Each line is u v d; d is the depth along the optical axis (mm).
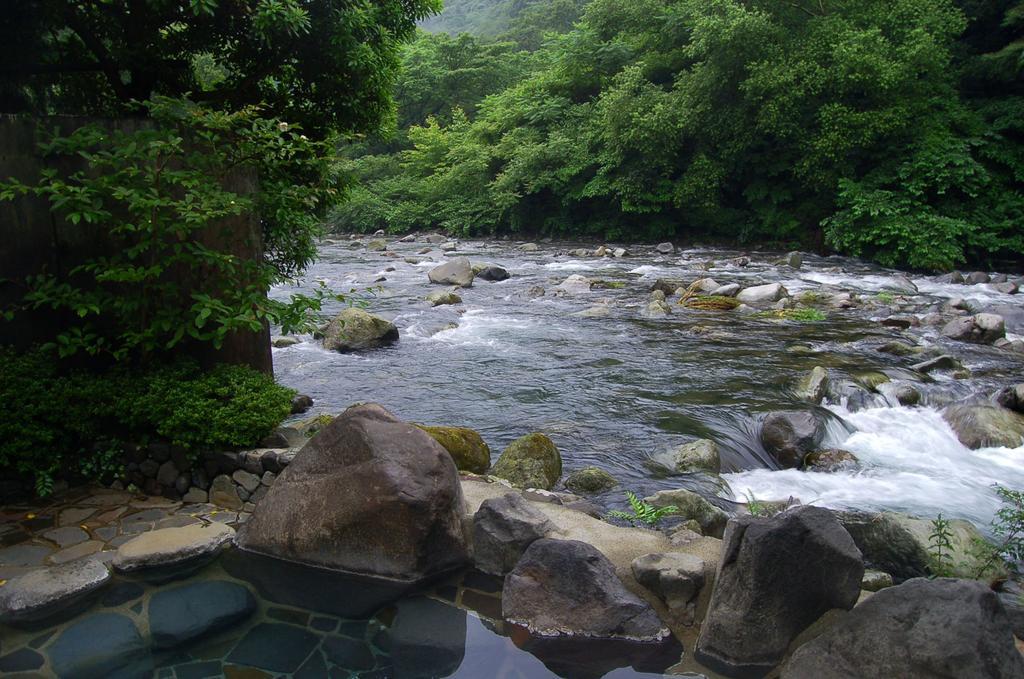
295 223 5371
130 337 4266
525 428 6527
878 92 18406
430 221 30625
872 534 4266
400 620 3094
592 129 24734
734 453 6133
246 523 3785
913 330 10602
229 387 4363
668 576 3146
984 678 2320
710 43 19781
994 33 20469
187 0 5289
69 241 4289
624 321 11367
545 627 3025
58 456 4246
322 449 3783
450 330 10633
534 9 53875
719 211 22594
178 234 4090
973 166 17578
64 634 2932
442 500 3490
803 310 11883
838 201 19078
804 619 2879
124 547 3570
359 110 6629
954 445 6410
